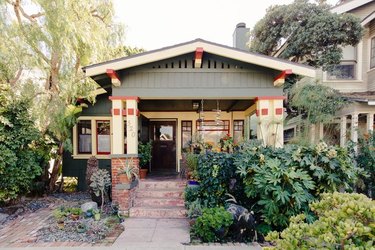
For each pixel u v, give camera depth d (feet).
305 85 27.66
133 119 21.62
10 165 20.79
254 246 13.88
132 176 20.66
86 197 25.58
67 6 23.18
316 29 29.86
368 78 32.12
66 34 22.70
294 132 32.12
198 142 26.78
